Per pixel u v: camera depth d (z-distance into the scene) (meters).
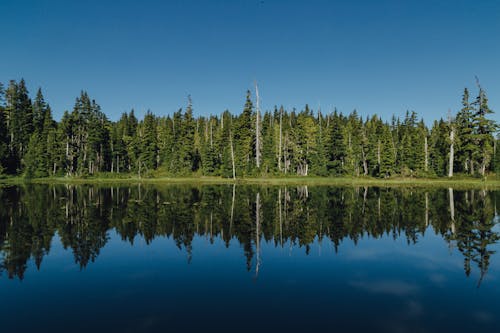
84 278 10.16
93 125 70.56
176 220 20.00
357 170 71.88
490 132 55.31
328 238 15.30
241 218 20.64
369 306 8.11
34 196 33.50
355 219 20.09
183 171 70.38
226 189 43.44
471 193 35.25
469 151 56.94
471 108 56.41
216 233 16.44
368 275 10.38
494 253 12.69
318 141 66.56
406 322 7.24
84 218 20.61
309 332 6.81
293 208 24.91
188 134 74.44
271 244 14.30
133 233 16.41
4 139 69.62
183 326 7.09
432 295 8.77
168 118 96.38
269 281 9.88
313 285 9.54
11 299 8.58
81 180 62.25
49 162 66.56
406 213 22.09
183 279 10.08
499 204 25.88
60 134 67.69
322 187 46.66
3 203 27.62
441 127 75.38
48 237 15.46
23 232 16.52
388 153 63.88
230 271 10.80
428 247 13.61
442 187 44.31
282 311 7.82
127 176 68.38
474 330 6.91
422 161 65.31
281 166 72.06
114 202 28.72
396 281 9.82
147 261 11.88
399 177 63.84
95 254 12.77
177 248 13.67
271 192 38.75
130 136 88.88
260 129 71.00
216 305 8.18
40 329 6.99
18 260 11.94
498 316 7.51
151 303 8.30
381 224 18.48
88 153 70.12
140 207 25.59
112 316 7.58
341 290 9.15
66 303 8.34
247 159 68.12
